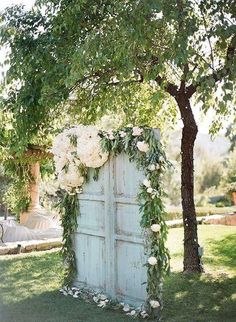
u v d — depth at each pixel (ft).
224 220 41.09
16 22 21.75
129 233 16.16
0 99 22.93
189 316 15.28
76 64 17.29
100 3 19.30
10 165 31.99
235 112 23.99
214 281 19.72
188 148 21.17
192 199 21.45
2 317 15.28
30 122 22.00
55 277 21.08
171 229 36.70
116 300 16.65
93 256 17.93
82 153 16.97
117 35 17.02
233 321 14.73
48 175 36.42
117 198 16.63
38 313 15.70
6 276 21.38
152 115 26.43
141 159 15.46
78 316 15.34
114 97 22.36
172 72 22.13
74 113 24.07
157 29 17.11
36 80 21.12
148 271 15.02
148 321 14.76
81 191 18.43
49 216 35.01
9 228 31.89
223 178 71.97
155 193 15.05
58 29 20.42
